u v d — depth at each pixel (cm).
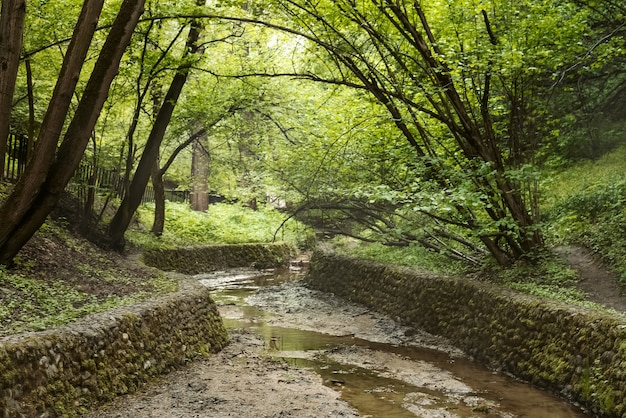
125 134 1628
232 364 837
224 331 1003
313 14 950
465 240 1204
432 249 1317
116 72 823
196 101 1545
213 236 2389
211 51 1567
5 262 809
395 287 1291
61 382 532
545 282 944
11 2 758
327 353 942
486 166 927
